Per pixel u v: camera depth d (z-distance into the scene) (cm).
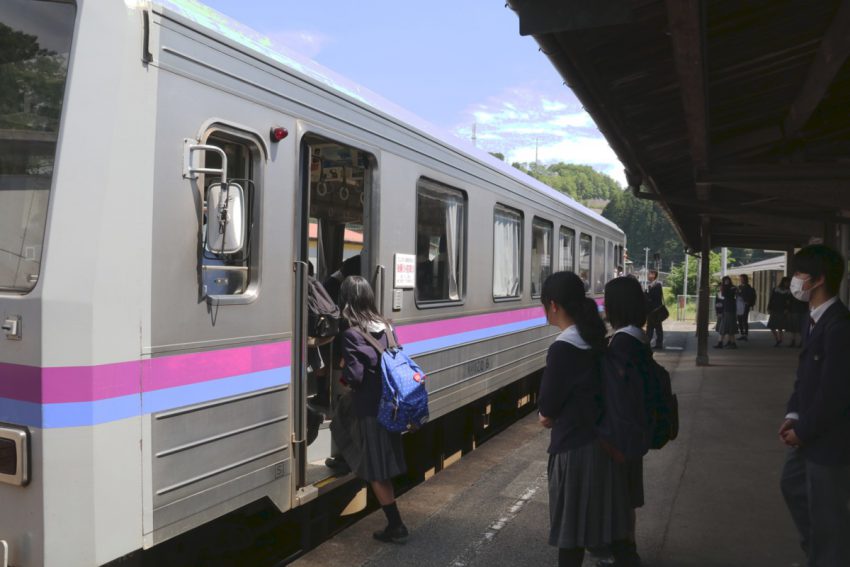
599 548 338
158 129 312
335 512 508
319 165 527
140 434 303
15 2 302
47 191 286
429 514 523
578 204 1198
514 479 622
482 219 709
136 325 301
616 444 322
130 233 298
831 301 337
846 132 880
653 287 1758
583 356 335
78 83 286
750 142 887
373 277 497
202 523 337
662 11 497
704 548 449
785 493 363
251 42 379
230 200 328
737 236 2070
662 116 774
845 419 325
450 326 630
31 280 285
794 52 645
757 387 1131
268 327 382
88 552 282
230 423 355
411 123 555
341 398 454
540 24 465
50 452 273
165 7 318
